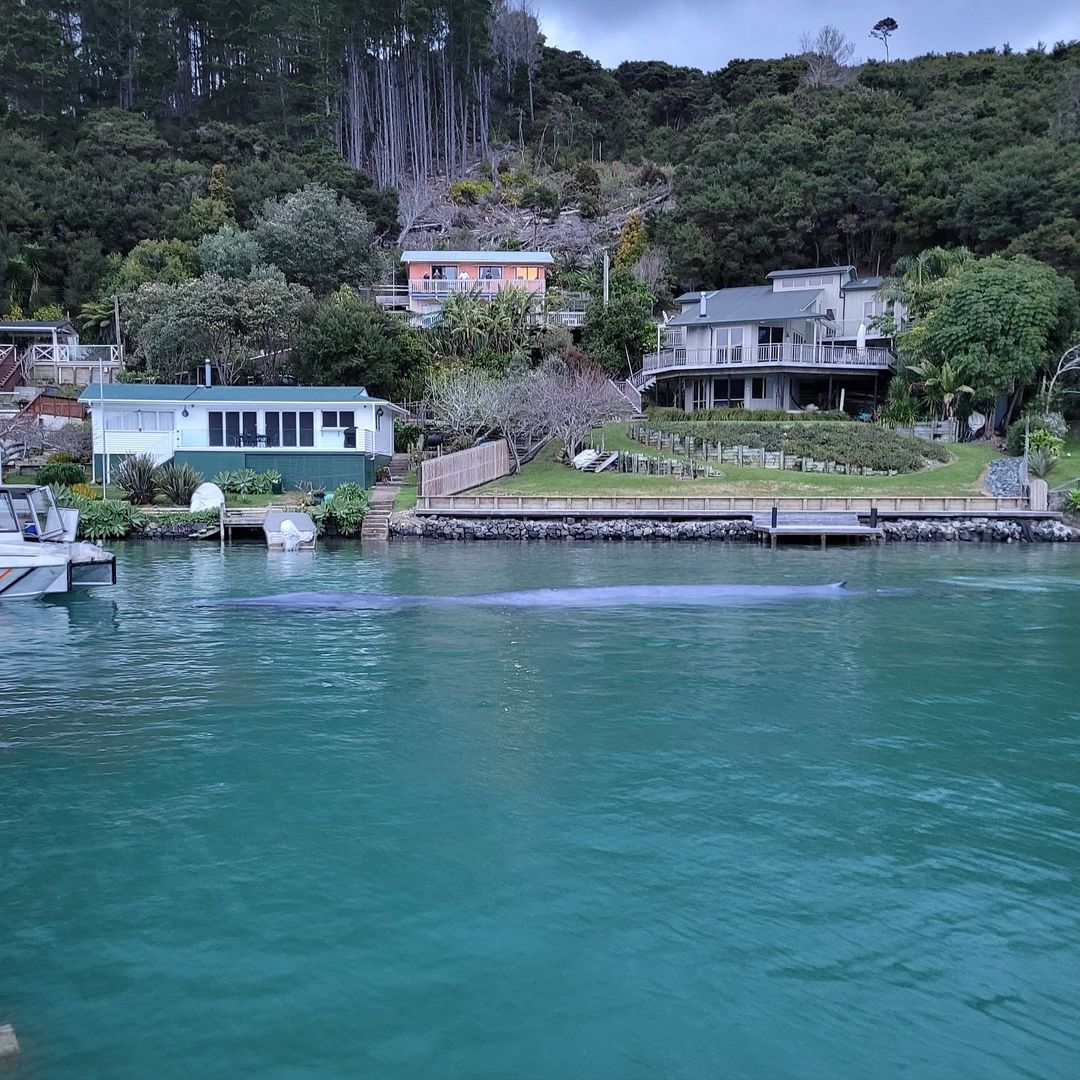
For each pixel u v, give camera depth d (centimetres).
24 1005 632
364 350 5422
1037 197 7256
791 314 6056
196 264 7244
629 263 8475
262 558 3148
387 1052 588
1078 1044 600
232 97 10819
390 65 12412
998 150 8469
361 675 1533
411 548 3469
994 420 5562
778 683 1484
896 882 810
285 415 4375
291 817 947
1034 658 1664
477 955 695
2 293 7300
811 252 8762
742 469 4575
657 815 952
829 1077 568
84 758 1126
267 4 11106
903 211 8262
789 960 691
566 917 750
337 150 10406
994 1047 596
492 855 859
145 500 3988
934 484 4397
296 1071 570
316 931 728
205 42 11175
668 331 6819
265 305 5600
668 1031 610
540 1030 611
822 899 780
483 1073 570
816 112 10012
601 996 646
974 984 662
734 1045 596
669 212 9112
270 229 7281
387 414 4853
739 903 773
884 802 989
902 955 698
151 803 984
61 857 855
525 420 4628
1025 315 5294
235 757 1129
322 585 2494
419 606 2167
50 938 716
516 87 13875
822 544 3625
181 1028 609
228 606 2183
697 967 681
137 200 8050
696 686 1463
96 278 7456
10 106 9494
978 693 1427
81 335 7125
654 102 13725
